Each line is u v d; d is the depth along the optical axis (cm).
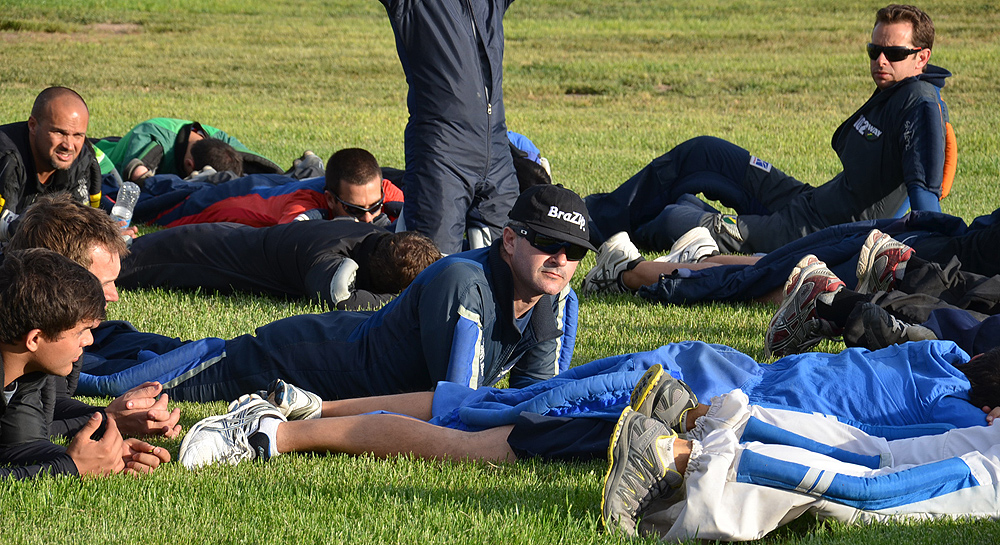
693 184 3466
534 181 3247
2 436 1466
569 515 1317
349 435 1590
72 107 2686
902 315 2062
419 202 2817
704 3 13275
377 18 12494
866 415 1574
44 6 11825
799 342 2142
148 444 1499
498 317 1720
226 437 1552
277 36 10862
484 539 1255
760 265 2606
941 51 9350
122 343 2091
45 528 1248
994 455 1384
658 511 1360
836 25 11312
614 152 5506
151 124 3931
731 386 1612
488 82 2842
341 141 5678
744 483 1309
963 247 2362
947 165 2998
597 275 2791
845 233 2528
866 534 1294
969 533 1295
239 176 3841
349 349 1862
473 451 1559
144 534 1244
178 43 10194
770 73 8650
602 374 1605
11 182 2664
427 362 1752
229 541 1234
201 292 2650
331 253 2483
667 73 8712
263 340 1920
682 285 2666
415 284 1789
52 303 1353
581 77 8619
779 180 3353
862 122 3056
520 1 13562
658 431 1343
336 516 1314
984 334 1939
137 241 2695
